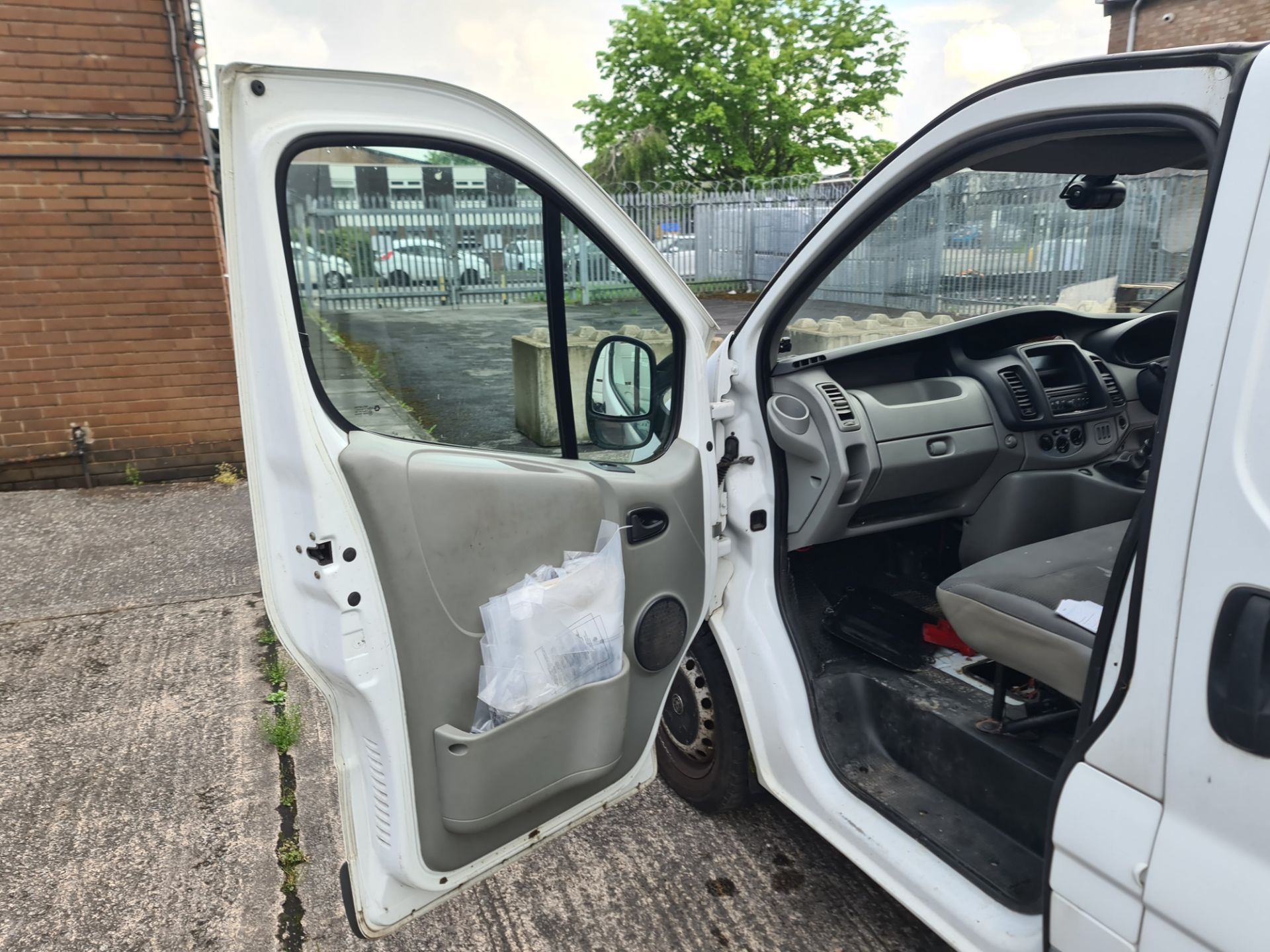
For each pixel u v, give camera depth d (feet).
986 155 5.21
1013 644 5.79
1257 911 3.51
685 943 6.91
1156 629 3.92
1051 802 4.49
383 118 4.75
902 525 8.27
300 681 11.10
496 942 6.98
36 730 10.00
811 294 6.79
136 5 16.38
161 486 18.74
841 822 6.40
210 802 8.77
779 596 7.20
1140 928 4.03
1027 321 9.12
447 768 5.29
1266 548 3.47
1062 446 8.55
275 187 4.46
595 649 5.79
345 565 4.75
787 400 7.39
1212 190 3.75
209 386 18.81
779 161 79.51
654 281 6.07
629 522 6.02
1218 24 41.96
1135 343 9.17
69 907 7.39
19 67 16.12
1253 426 3.54
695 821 8.34
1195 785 3.77
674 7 75.56
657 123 78.59
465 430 5.39
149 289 17.92
